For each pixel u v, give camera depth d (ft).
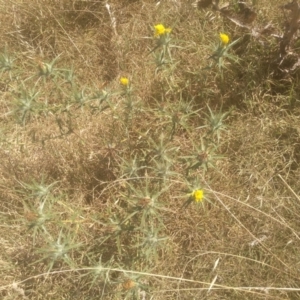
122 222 7.16
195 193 6.72
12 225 8.57
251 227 7.94
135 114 8.56
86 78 9.98
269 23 8.32
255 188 8.19
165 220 8.05
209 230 8.02
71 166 8.95
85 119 9.09
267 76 8.79
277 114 8.59
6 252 8.51
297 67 8.70
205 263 7.84
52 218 7.46
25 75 9.86
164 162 7.60
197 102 9.03
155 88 9.12
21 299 8.20
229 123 8.84
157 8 9.64
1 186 9.00
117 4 10.21
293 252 7.71
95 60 10.12
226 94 8.92
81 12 10.43
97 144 8.82
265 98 8.80
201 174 7.95
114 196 8.42
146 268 7.45
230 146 8.57
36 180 8.93
